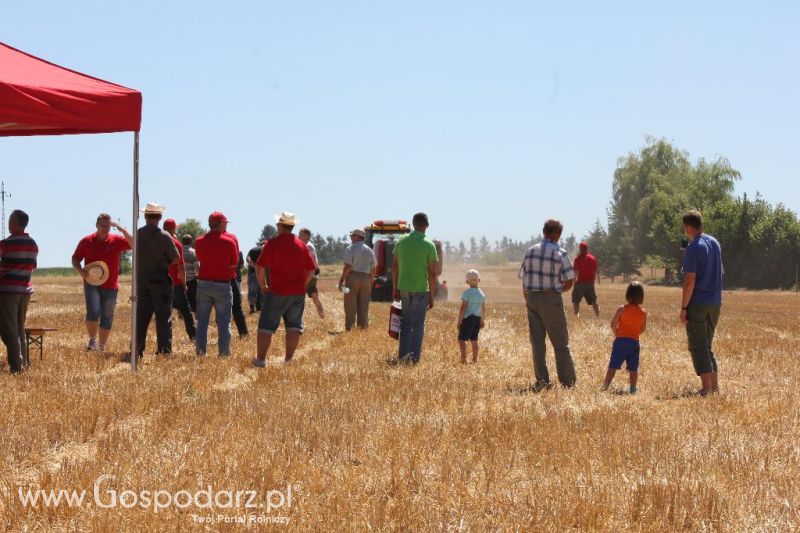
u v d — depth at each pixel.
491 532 14.16
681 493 16.06
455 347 44.09
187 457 18.09
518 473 18.16
